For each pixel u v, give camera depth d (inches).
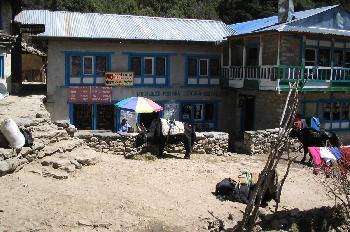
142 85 1045.8
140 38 1002.1
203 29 1144.2
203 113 1114.7
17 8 1125.7
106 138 676.7
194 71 1093.8
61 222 366.3
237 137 1041.5
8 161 450.9
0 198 392.2
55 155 538.6
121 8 2258.9
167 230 385.7
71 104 1000.2
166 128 684.1
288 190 560.4
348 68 999.0
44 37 940.6
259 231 435.2
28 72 1712.6
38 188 433.4
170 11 2400.3
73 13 1093.8
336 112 1055.0
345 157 565.3
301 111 983.6
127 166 588.7
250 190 483.5
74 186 461.7
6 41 952.9
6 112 665.6
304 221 474.9
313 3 2015.3
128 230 374.9
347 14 1030.4
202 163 671.1
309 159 771.4
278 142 348.5
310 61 975.6
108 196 443.8
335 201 501.4
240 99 1104.2
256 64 1003.9
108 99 1017.5
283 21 1018.1
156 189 494.3
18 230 338.6
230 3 2413.9
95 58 1007.6
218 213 436.5
